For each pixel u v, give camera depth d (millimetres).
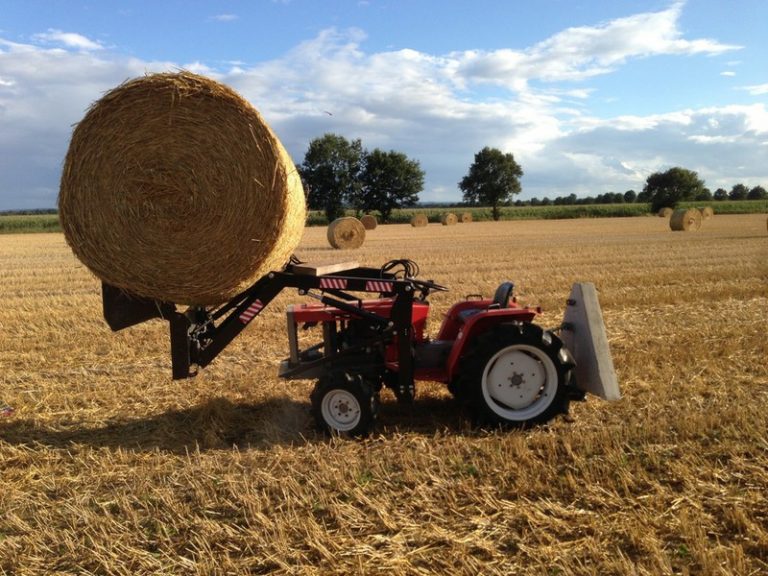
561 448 4480
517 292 12234
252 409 5867
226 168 4652
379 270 5801
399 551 3268
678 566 3062
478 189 80500
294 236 5180
